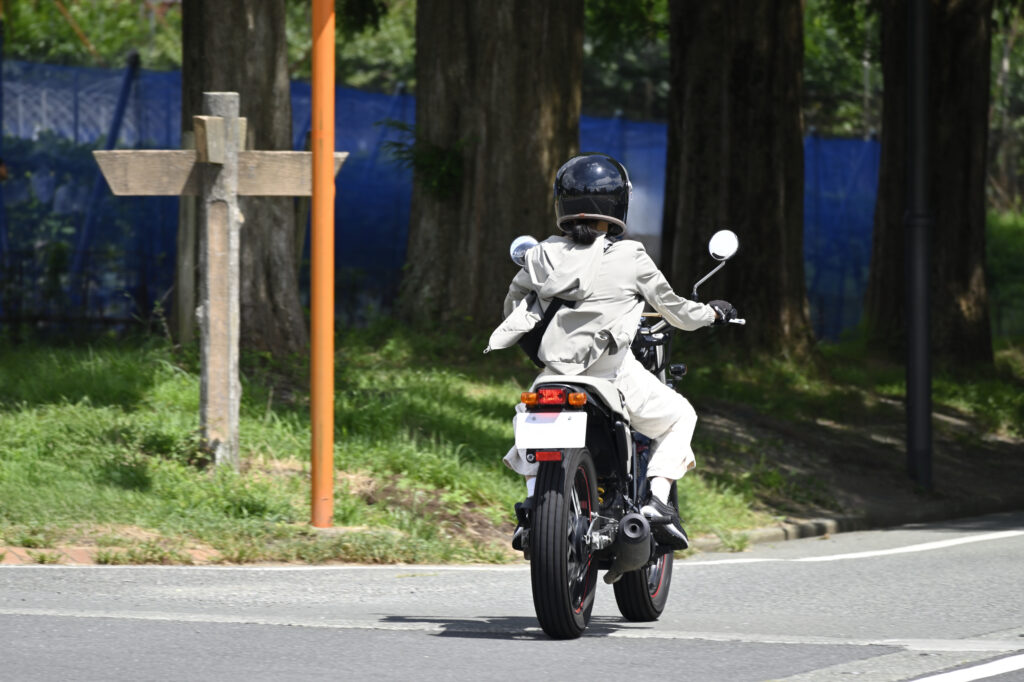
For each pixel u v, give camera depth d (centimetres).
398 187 8262
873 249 9744
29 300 7006
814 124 17638
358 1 8706
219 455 3978
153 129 7575
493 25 6994
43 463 3816
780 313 7762
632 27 10506
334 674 1969
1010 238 14638
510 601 2898
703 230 7825
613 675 1988
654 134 9912
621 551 2327
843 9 10694
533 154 7000
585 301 2353
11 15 14862
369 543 3472
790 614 2786
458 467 4353
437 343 6700
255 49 5444
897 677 1969
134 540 3278
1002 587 3159
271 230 5538
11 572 2909
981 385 8488
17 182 7425
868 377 8225
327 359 3628
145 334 5678
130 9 16238
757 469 5575
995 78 18712
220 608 2631
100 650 2111
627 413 2392
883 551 4103
